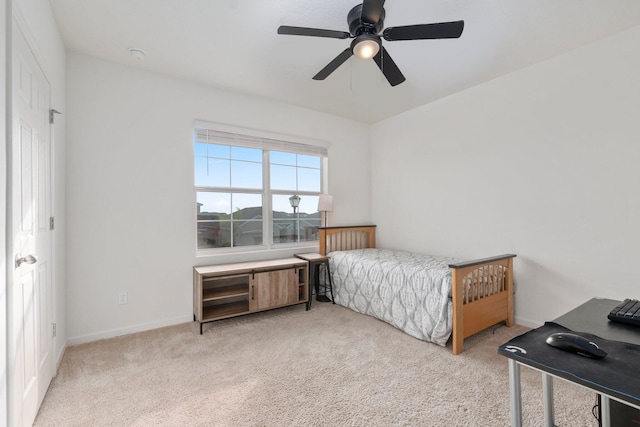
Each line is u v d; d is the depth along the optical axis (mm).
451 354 2262
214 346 2402
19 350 1324
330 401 1701
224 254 3199
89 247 2475
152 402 1690
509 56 2547
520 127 2783
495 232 2988
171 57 2539
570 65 2467
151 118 2768
